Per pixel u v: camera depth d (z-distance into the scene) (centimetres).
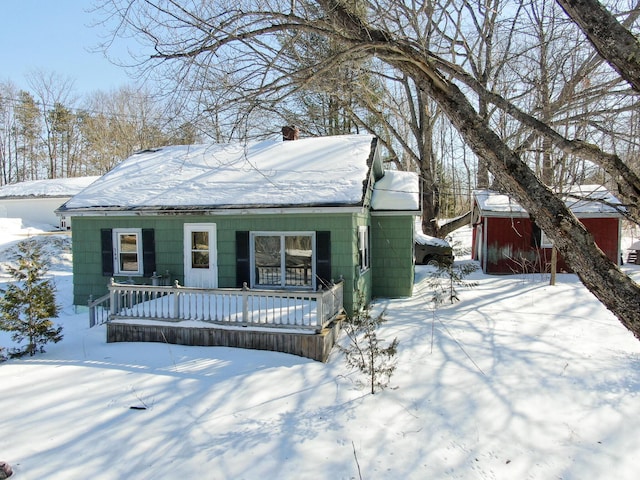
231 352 821
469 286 1396
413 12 458
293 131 1489
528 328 957
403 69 354
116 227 1194
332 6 384
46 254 2078
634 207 285
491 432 549
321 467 481
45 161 4853
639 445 515
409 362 773
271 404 625
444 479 461
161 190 1188
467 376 709
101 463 482
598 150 295
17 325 818
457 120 312
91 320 1038
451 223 2178
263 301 1036
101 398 639
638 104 479
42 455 495
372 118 2248
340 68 541
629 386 655
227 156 1354
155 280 1116
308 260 1062
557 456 499
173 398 640
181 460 490
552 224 262
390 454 505
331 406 619
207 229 1124
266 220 1079
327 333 815
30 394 652
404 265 1320
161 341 884
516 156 287
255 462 488
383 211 1276
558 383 675
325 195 1027
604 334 902
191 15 419
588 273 247
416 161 2070
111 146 3994
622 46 227
